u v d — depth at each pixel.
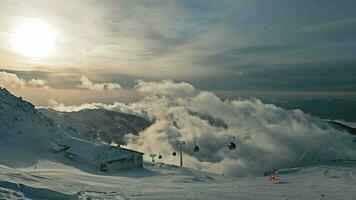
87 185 38.81
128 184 54.69
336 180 74.06
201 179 84.88
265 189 39.78
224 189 40.06
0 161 82.38
